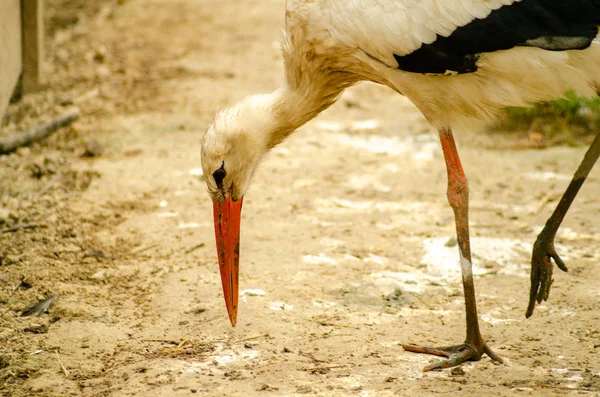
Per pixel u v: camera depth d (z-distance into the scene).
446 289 9.88
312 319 9.05
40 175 13.70
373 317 9.12
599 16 7.52
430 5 7.92
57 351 8.41
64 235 11.43
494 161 14.55
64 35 23.45
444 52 8.00
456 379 7.70
